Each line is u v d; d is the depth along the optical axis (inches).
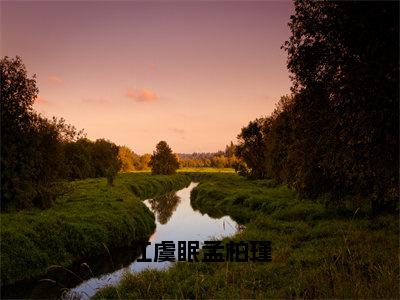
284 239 771.4
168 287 527.2
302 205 1151.0
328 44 615.2
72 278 717.3
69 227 879.7
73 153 2738.7
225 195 1946.4
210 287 487.2
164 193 2827.3
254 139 2716.5
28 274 694.5
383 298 283.7
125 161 6028.5
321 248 629.9
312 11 630.5
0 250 683.4
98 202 1289.4
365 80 516.4
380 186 605.9
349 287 314.5
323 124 652.1
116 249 965.8
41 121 1056.8
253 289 453.4
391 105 510.9
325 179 805.2
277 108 1708.9
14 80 984.9
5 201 933.2
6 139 940.6
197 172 6161.4
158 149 4333.2
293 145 809.5
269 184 2237.9
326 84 634.8
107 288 562.3
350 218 829.8
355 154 579.8
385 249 536.7
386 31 493.7
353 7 523.5
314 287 392.2
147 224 1267.2
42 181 1066.7
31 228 801.6
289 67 666.2
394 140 528.1
